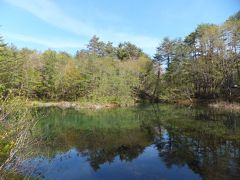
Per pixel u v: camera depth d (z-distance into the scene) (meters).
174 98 61.81
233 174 14.24
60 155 18.33
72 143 22.12
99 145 21.64
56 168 15.50
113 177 14.58
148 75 72.56
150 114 39.34
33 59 67.12
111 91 58.50
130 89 61.28
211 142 21.20
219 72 51.41
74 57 94.81
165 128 27.86
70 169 15.57
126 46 104.00
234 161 16.38
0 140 7.97
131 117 37.03
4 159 9.91
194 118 33.19
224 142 20.97
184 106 49.91
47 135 23.48
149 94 68.88
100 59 74.81
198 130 25.89
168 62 75.44
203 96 59.19
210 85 57.03
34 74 56.97
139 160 17.64
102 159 17.88
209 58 57.50
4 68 22.48
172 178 14.27
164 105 54.25
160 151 19.59
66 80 66.31
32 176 13.21
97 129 28.50
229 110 39.75
